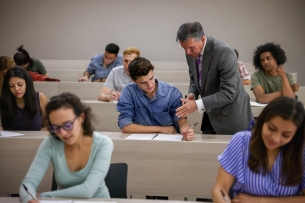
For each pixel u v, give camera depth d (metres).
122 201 1.36
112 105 3.07
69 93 1.42
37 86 3.62
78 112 1.38
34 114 2.38
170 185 1.94
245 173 1.28
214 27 5.81
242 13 5.73
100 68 4.41
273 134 1.13
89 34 6.03
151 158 1.96
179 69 5.32
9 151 2.02
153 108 2.25
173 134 2.17
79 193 1.38
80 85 3.63
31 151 2.01
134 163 1.97
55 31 6.06
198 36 2.06
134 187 1.98
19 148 2.01
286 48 5.72
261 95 2.99
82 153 1.47
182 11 5.84
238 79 2.18
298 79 5.74
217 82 2.21
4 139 2.01
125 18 5.95
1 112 2.38
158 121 2.27
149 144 1.95
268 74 3.06
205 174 1.91
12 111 2.36
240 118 2.21
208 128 2.38
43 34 6.07
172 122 2.29
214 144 1.89
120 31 5.98
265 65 2.96
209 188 1.91
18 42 6.10
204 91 2.26
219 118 2.22
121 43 6.01
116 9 5.95
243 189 1.31
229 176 1.29
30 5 6.02
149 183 1.96
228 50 2.09
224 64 2.09
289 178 1.23
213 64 2.14
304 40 5.67
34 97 2.37
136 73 2.04
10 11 6.04
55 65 5.53
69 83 3.63
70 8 6.00
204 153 1.90
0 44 6.11
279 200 1.24
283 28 5.69
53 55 6.11
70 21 6.03
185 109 2.10
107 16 5.97
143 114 2.27
